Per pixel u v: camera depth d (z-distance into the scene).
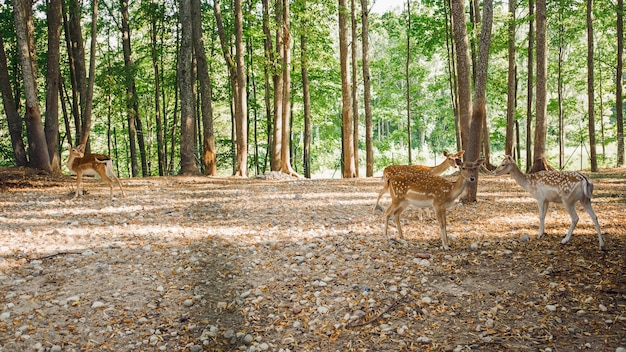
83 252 7.49
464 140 11.53
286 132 19.75
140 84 26.84
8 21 20.33
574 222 7.38
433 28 22.38
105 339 5.06
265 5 21.14
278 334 5.18
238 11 18.41
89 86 18.66
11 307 5.59
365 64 20.64
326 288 6.24
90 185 15.14
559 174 7.54
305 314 5.58
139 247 7.89
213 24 25.50
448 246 7.64
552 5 19.66
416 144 51.81
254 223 9.80
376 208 11.05
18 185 14.16
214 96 28.20
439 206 7.54
